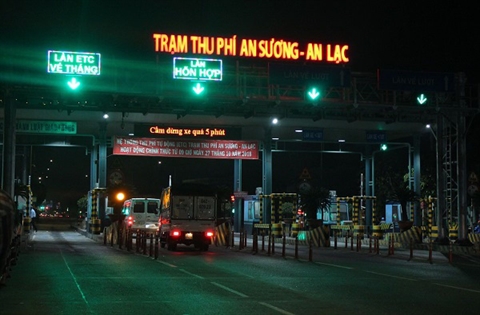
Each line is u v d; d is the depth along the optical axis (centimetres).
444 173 3328
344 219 5206
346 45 3438
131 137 3953
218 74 2911
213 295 1320
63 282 1525
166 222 2931
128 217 3891
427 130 4459
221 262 2186
